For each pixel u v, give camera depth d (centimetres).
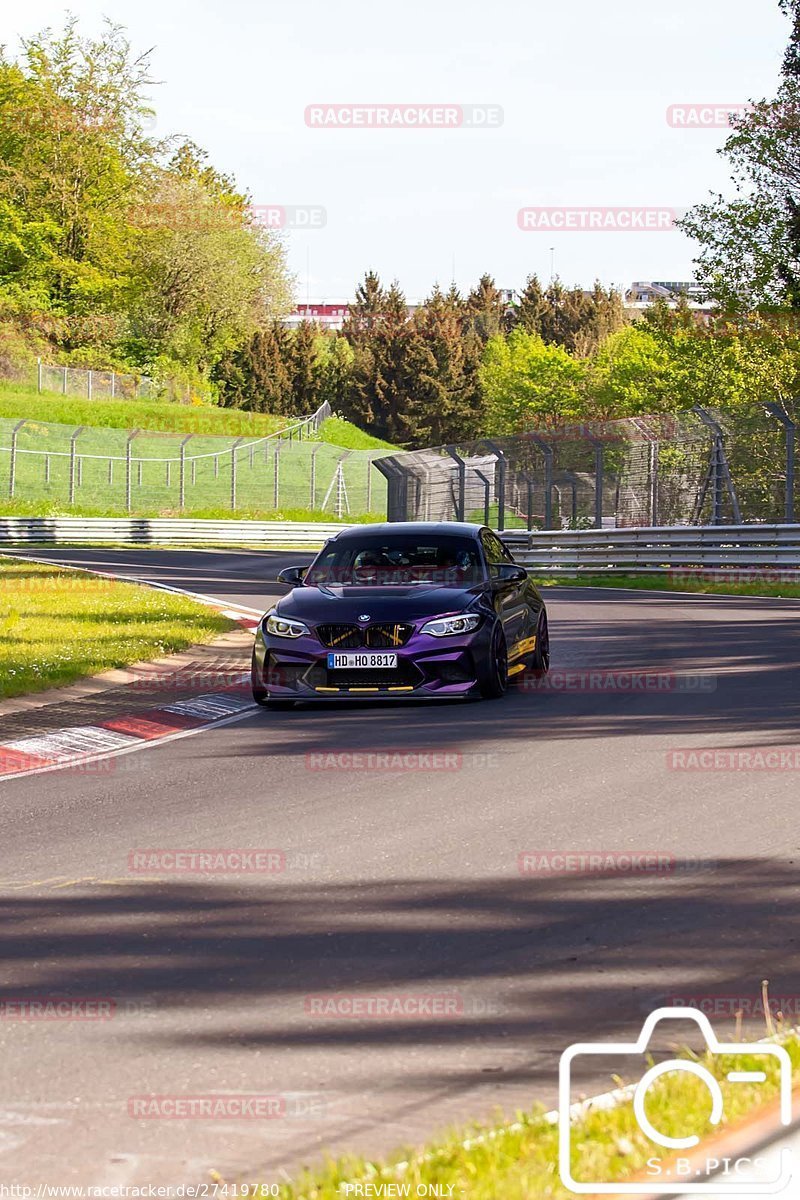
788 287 10631
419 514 10106
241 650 3816
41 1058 997
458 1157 754
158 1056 996
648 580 6738
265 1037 1029
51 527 11006
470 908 1368
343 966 1197
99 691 3034
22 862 1606
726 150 10662
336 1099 907
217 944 1271
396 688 2727
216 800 1936
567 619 4644
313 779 2061
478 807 1834
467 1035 1021
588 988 1119
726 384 11312
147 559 8612
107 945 1277
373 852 1603
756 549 6581
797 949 1207
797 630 4053
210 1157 822
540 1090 912
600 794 1897
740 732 2353
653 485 7600
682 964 1174
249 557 9069
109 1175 799
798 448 6869
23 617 4359
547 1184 716
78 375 18388
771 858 1534
